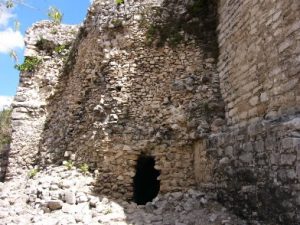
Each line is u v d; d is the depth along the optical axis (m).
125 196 8.63
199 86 9.16
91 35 10.97
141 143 8.92
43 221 6.55
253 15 7.03
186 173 8.74
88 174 8.89
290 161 4.59
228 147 6.80
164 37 9.73
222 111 8.77
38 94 14.11
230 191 6.66
